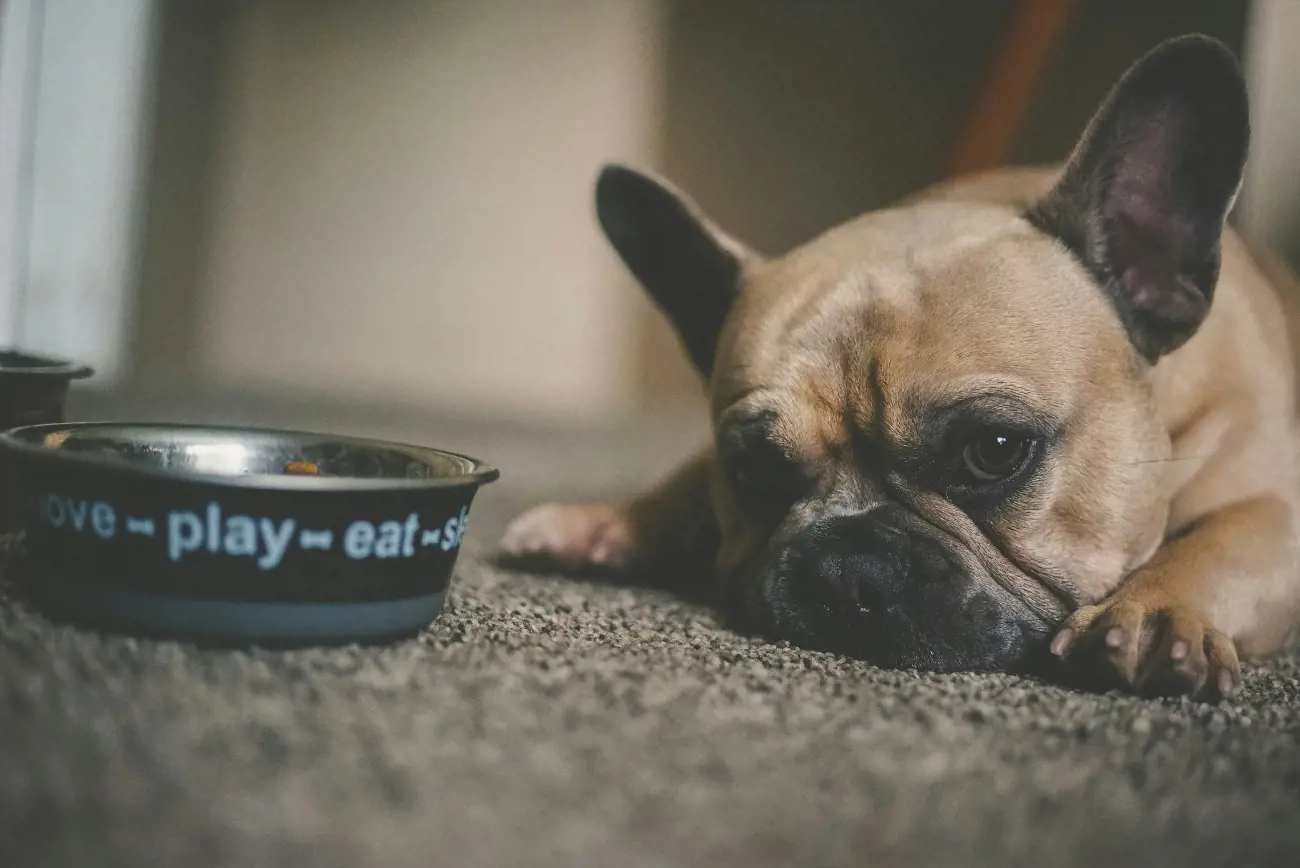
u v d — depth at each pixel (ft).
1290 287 1.91
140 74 3.63
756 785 0.82
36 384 1.37
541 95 4.36
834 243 1.54
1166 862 0.76
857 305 1.38
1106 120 1.40
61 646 1.00
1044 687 1.19
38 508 1.09
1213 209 1.40
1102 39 3.26
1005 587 1.31
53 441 1.19
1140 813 0.83
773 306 1.47
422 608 1.15
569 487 2.62
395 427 3.41
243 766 0.79
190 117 3.96
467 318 4.46
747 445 1.43
